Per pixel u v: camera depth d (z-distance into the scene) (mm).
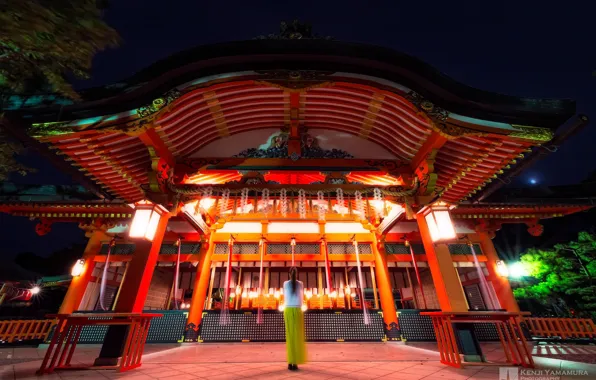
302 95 6391
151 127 5410
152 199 5918
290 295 4629
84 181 7316
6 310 19016
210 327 8961
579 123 5383
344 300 12008
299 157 6824
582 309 12453
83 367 4348
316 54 5609
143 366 4719
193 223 8703
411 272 13469
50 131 4996
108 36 3414
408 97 5668
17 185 9273
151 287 12289
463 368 4332
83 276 9352
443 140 5812
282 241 10570
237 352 6570
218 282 12305
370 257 10383
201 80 5488
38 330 8945
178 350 7035
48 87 4941
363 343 8617
